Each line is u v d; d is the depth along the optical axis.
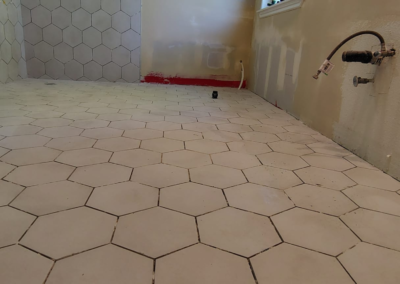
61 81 3.33
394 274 0.72
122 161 1.28
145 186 1.08
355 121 1.53
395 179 1.25
